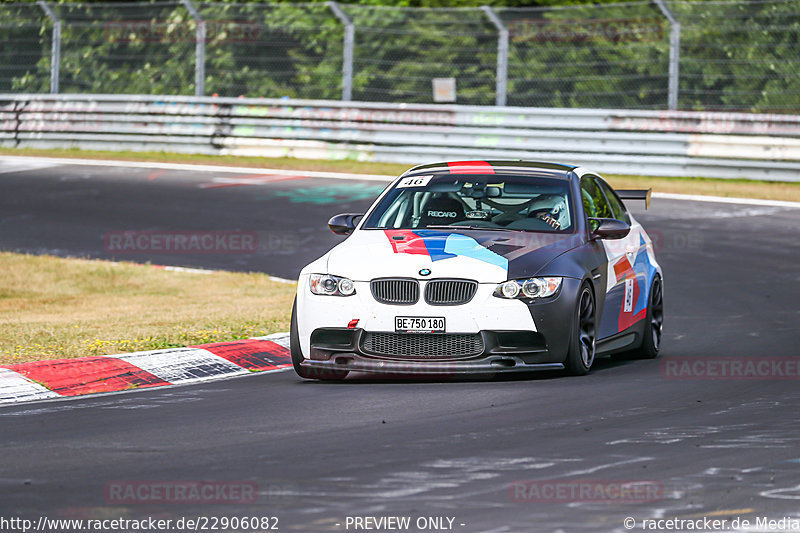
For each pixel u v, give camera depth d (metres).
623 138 85.81
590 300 31.45
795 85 93.38
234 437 23.50
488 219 32.88
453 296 29.58
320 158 94.19
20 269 57.00
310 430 24.08
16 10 109.81
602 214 35.38
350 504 18.02
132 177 85.12
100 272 56.31
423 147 91.25
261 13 105.25
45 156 96.69
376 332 29.77
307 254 60.81
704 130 84.94
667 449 21.83
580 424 24.31
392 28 102.25
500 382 30.17
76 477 20.09
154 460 21.41
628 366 33.69
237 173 87.00
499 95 90.75
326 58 97.50
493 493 18.62
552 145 87.69
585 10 97.19
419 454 21.53
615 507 17.73
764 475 19.77
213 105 97.06
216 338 37.00
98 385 30.88
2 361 32.88
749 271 54.25
